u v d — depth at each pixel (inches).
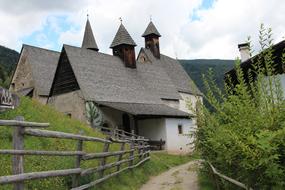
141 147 749.9
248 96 235.8
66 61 1364.4
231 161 239.8
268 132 205.5
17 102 422.6
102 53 1573.6
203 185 502.9
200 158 510.3
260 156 205.8
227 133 228.1
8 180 223.8
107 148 451.8
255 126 221.9
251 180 228.5
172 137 1373.0
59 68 1376.7
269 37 242.8
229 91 262.5
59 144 507.8
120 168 538.6
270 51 241.0
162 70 1891.0
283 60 255.4
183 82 2010.3
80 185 362.6
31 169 353.1
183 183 575.5
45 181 335.0
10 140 433.1
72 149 514.6
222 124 252.2
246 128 221.8
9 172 333.1
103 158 433.1
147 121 1401.3
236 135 219.1
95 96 1283.2
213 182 468.1
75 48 1433.3
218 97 262.8
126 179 521.0
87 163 450.9
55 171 293.9
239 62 252.1
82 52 1453.0
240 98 241.0
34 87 1528.1
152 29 2028.8
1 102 374.3
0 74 2273.6
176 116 1403.8
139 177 598.9
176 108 1704.0
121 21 1727.4
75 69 1330.0
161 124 1362.0
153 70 1812.3
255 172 223.6
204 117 288.7
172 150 1360.7
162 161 932.0
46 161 389.4
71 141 549.3
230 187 319.0
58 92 1364.4
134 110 1268.5
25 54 1630.2
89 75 1364.4
